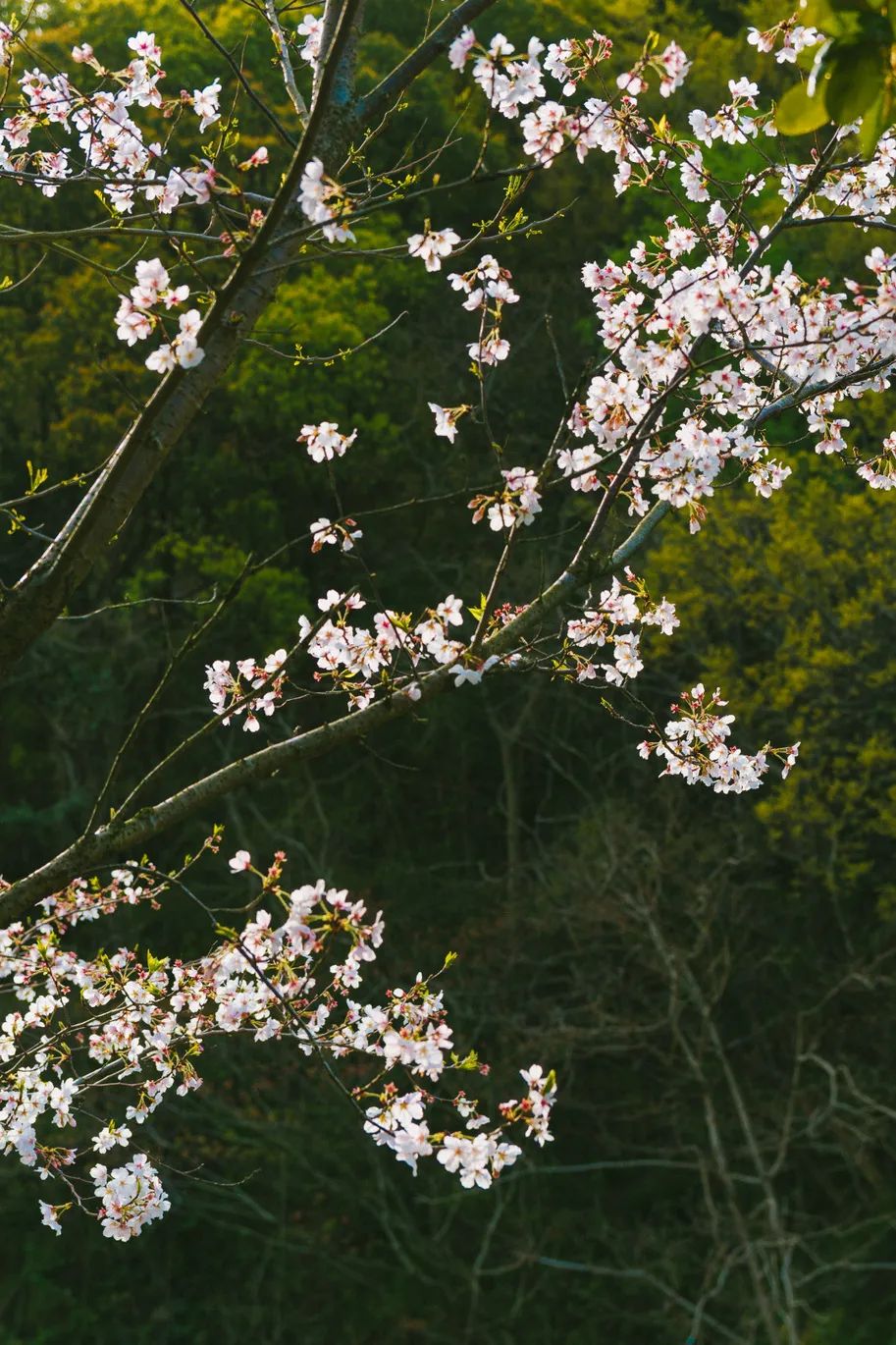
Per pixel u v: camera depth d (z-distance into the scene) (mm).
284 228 3123
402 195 2846
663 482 3506
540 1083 3094
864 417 16172
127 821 3174
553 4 21000
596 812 17438
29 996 4031
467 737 20562
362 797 20406
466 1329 15375
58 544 3031
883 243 16094
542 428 20453
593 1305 15727
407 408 20438
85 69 18281
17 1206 15766
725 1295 14844
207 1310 16047
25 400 19328
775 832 15656
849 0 1732
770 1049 16984
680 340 3268
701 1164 14414
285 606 19125
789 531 16266
